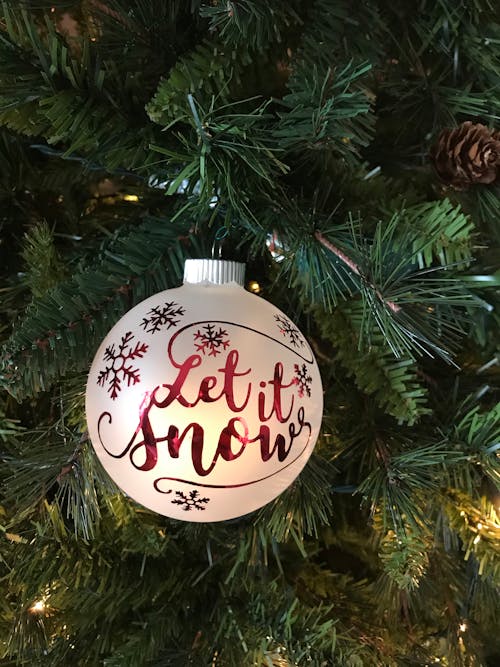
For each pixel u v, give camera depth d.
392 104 0.29
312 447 0.20
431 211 0.23
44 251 0.25
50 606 0.27
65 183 0.29
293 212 0.22
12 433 0.26
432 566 0.30
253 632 0.26
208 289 0.19
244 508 0.19
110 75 0.22
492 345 0.28
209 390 0.18
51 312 0.21
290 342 0.19
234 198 0.21
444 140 0.25
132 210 0.30
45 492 0.25
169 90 0.20
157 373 0.18
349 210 0.24
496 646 0.34
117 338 0.19
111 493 0.26
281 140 0.20
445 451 0.25
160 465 0.18
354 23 0.21
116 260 0.24
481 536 0.26
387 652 0.28
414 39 0.27
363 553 0.33
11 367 0.20
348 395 0.29
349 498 0.33
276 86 0.27
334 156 0.26
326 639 0.26
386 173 0.30
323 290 0.23
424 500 0.27
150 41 0.24
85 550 0.27
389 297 0.21
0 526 0.25
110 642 0.28
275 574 0.31
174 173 0.22
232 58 0.22
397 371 0.25
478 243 0.27
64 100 0.20
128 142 0.21
